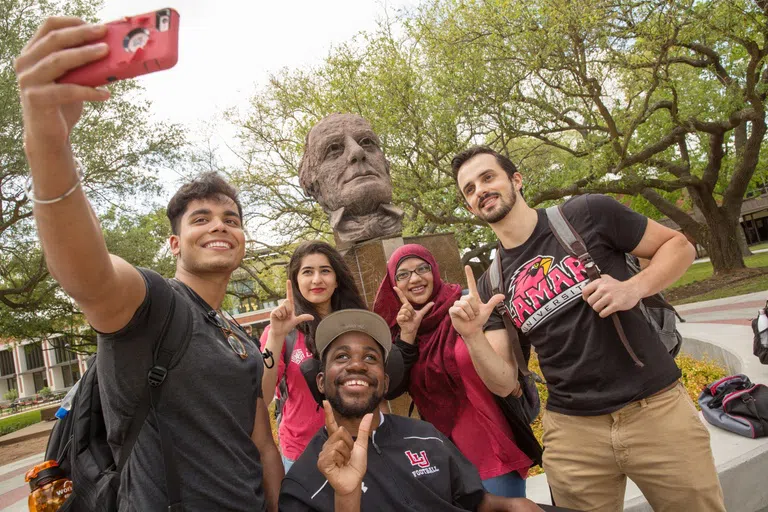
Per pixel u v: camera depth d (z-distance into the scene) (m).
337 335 2.19
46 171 1.12
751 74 12.80
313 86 13.55
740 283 15.02
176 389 1.54
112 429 1.52
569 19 9.89
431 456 2.06
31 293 15.12
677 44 10.98
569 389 2.25
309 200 14.98
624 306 2.03
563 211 2.35
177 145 14.75
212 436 1.58
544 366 2.37
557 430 2.34
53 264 1.23
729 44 14.05
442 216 12.02
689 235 17.70
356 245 4.71
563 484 2.31
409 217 14.16
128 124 13.98
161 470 1.51
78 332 18.86
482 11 10.96
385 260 4.58
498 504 1.99
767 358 4.65
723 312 10.50
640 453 2.11
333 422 1.79
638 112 12.50
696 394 4.99
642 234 2.24
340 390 2.10
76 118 1.24
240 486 1.61
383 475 1.97
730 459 3.14
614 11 10.57
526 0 10.56
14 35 11.86
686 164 16.36
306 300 2.92
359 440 1.76
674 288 17.67
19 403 39.69
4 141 11.11
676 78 15.73
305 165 5.29
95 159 13.39
